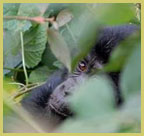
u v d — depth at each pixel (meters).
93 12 2.12
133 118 1.39
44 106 6.50
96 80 1.49
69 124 1.43
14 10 5.15
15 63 7.90
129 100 1.41
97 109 1.43
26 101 6.60
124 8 2.00
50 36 2.38
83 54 1.99
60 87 5.56
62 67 6.77
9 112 2.15
